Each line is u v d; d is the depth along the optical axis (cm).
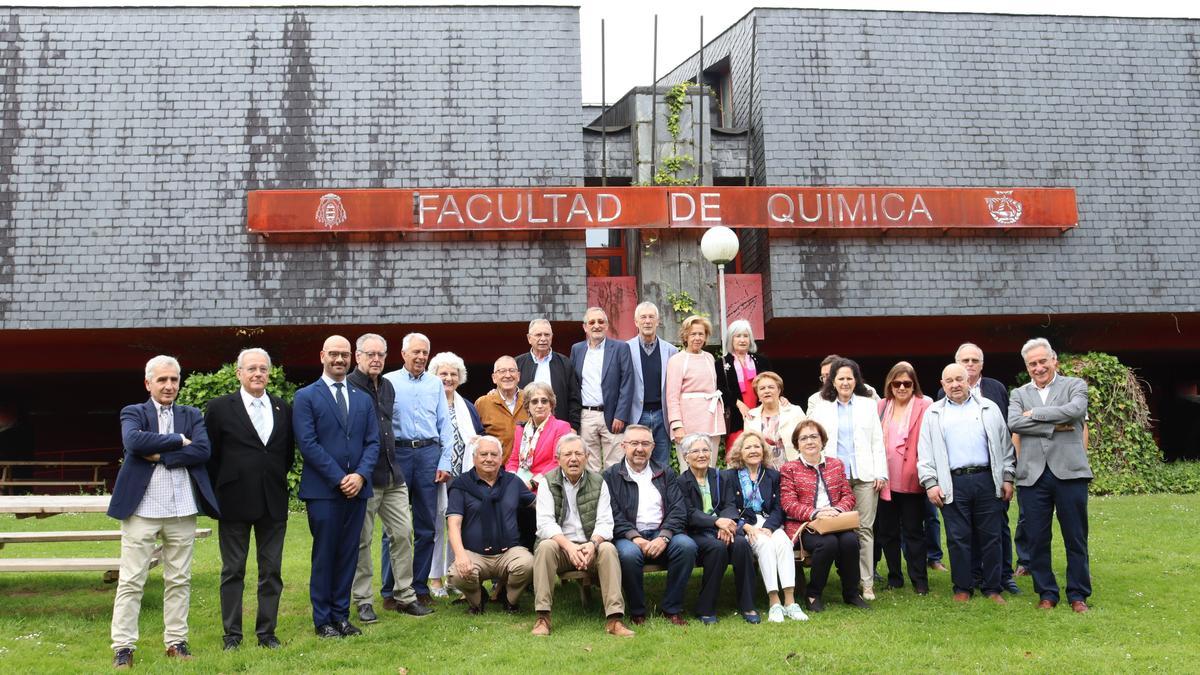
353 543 665
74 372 1488
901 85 1469
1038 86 1498
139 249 1330
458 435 785
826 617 698
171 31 1395
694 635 649
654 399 839
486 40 1427
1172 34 1545
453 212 1348
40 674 568
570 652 611
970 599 744
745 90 1588
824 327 1512
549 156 1398
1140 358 1803
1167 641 644
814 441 747
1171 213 1488
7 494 1573
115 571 784
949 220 1409
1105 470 1361
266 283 1338
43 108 1353
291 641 638
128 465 600
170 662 591
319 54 1405
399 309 1345
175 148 1359
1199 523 1034
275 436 639
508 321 1359
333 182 1368
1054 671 581
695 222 1374
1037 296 1435
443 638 646
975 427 755
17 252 1313
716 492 729
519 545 712
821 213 1389
